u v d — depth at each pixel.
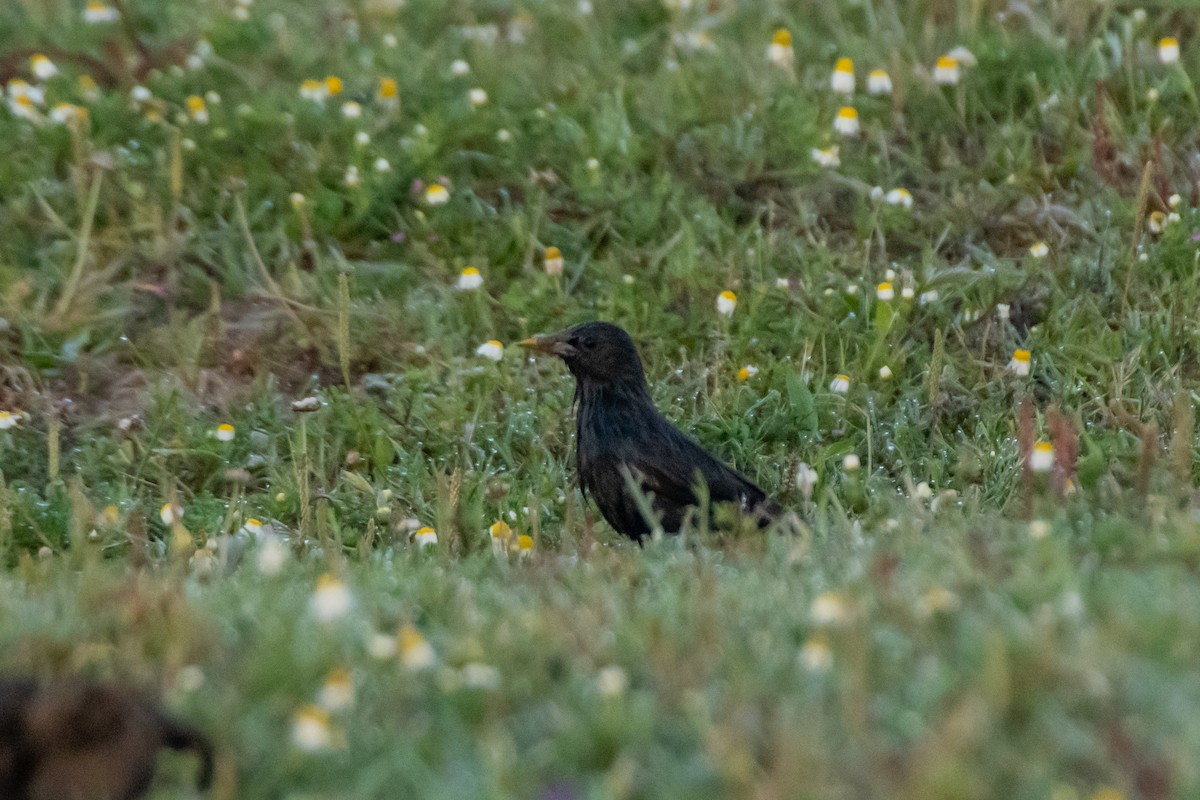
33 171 14.36
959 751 5.19
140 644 6.59
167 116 15.34
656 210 14.00
